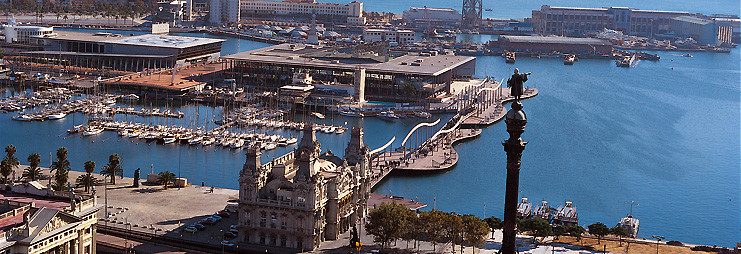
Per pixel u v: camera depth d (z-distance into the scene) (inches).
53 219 7401.6
